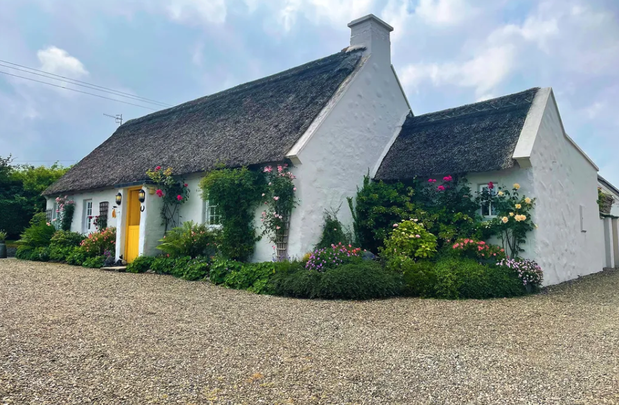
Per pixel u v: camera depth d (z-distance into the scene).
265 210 9.44
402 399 3.07
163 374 3.44
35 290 7.30
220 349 4.13
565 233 10.11
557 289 8.55
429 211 9.59
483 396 3.14
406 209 9.85
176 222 11.59
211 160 10.50
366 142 10.84
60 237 13.98
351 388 3.24
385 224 10.23
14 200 20.41
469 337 4.78
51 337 4.38
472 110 10.55
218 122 12.77
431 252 8.52
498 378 3.50
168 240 10.38
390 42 12.10
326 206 9.53
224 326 5.03
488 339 4.71
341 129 10.09
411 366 3.77
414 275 7.48
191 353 3.98
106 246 12.34
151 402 2.92
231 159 9.97
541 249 8.70
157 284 8.30
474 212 9.23
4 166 21.02
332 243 9.23
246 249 9.49
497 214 8.99
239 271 8.31
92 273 9.98
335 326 5.17
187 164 11.11
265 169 9.31
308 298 7.07
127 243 11.91
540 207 8.80
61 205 15.79
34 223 17.19
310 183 9.15
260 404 2.93
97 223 13.90
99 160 16.25
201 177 10.93
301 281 7.18
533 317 5.84
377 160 11.14
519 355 4.14
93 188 13.92
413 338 4.70
